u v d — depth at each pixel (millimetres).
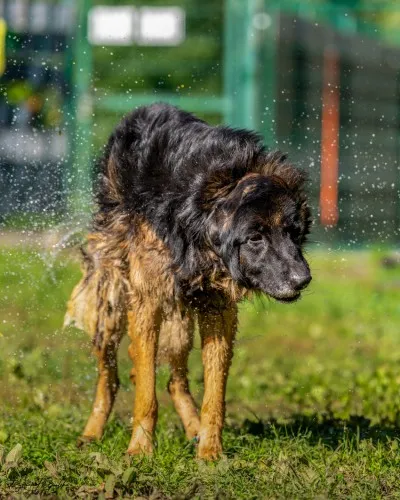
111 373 9766
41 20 23234
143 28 24766
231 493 7195
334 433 9227
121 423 9961
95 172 9875
